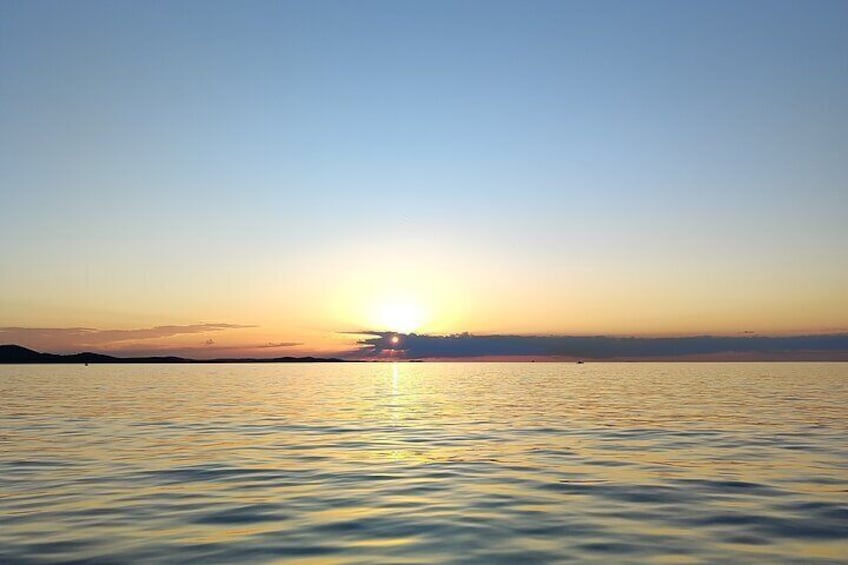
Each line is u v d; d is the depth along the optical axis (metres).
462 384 91.12
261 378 121.75
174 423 37.12
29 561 12.20
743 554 12.54
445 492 18.25
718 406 47.38
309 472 21.45
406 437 30.72
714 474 20.89
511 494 17.94
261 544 13.32
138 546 13.17
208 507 16.48
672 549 12.88
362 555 12.60
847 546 13.01
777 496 17.53
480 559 12.34
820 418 38.41
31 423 36.97
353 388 80.25
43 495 17.86
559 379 106.88
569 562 12.14
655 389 71.62
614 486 18.98
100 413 43.47
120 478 20.39
